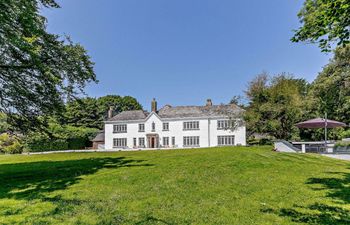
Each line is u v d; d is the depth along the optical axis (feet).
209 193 29.25
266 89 99.45
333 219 21.59
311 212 23.34
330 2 23.02
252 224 20.98
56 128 160.45
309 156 57.82
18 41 34.40
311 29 26.27
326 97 99.60
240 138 158.20
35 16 39.91
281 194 28.84
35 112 46.55
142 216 22.89
